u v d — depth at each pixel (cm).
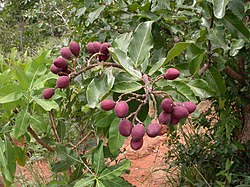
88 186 65
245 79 104
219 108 118
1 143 67
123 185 65
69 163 70
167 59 53
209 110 133
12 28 281
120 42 61
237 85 107
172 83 54
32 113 67
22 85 65
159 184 158
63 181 76
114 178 65
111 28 104
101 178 64
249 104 111
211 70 73
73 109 88
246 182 111
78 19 115
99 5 99
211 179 134
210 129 135
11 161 68
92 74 69
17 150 69
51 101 65
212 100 119
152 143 196
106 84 54
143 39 57
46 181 134
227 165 113
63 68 57
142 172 170
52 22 255
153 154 188
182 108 47
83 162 71
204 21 74
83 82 61
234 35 69
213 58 78
